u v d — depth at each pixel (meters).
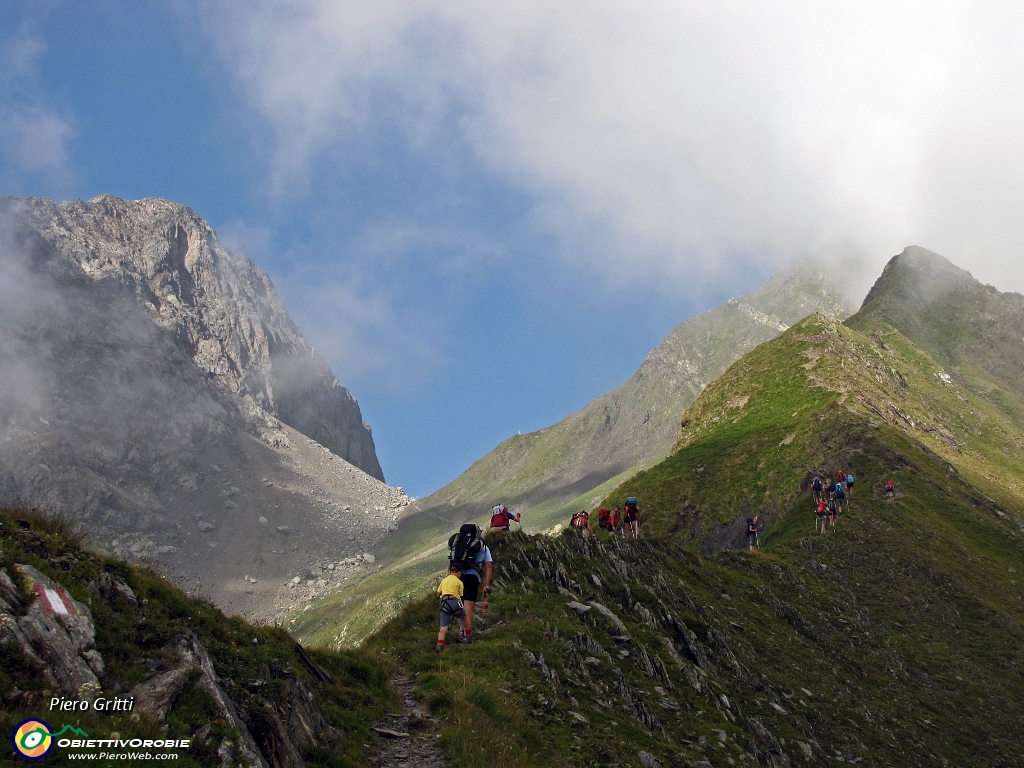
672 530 86.94
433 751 12.94
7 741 7.18
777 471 87.69
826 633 41.72
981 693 40.41
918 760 30.33
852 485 68.56
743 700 26.73
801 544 56.88
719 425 112.50
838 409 92.69
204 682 9.60
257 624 13.97
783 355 125.44
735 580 42.53
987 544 64.44
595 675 20.70
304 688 12.21
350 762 11.35
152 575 11.66
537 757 13.88
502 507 30.11
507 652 19.00
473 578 19.05
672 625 27.94
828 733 28.75
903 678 39.66
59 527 10.88
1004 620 49.66
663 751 17.70
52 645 8.50
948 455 100.25
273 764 9.76
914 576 53.97
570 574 27.78
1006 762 33.97
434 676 16.42
